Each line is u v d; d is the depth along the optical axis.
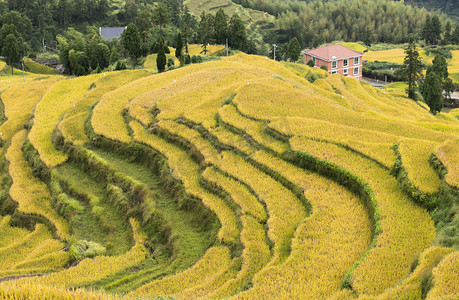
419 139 40.69
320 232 30.59
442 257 24.70
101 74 77.06
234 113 49.09
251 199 36.50
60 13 151.25
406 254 26.69
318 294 25.11
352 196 34.62
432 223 29.30
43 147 52.62
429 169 34.09
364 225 31.02
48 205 45.22
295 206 34.88
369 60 146.50
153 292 29.02
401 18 190.88
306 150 39.56
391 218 30.12
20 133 59.06
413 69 94.31
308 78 83.25
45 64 125.31
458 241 25.98
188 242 35.22
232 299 25.70
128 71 76.25
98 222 41.22
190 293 28.23
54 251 38.53
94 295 21.41
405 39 181.38
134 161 47.91
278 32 193.12
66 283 31.98
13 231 43.16
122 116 55.06
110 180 45.38
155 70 84.75
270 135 44.00
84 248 36.94
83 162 49.09
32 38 136.88
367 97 73.94
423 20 189.25
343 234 30.19
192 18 169.12
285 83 58.44
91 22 156.38
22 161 52.69
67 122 55.31
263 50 157.00
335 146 39.88
